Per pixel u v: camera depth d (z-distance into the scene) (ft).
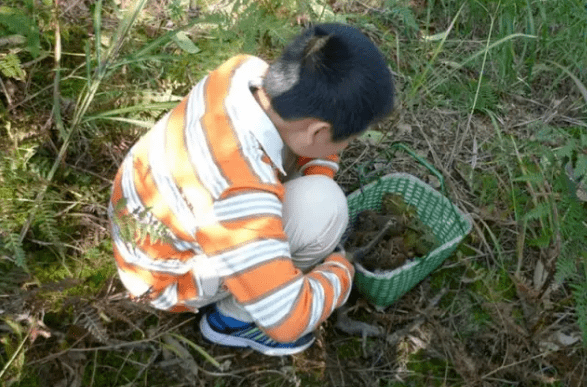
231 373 6.65
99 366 6.48
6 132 7.39
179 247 5.50
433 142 8.93
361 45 4.58
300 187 5.68
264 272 4.78
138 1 7.26
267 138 4.71
